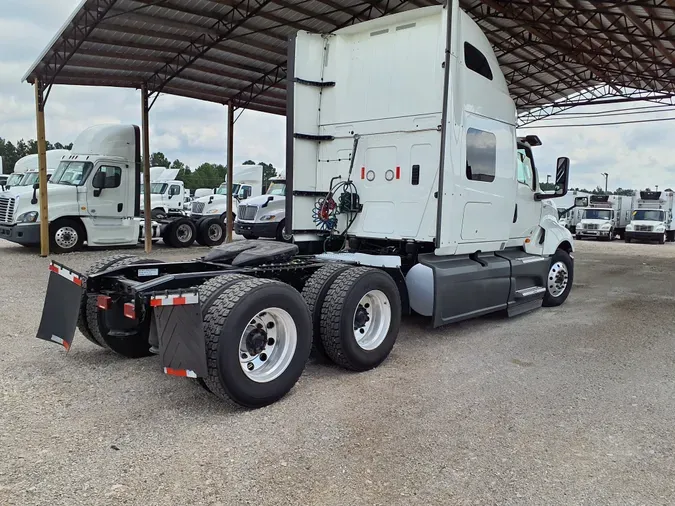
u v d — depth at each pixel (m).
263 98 16.42
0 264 10.44
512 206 6.52
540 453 3.15
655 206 28.23
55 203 12.09
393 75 5.65
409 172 5.55
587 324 6.62
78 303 4.18
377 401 3.91
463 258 6.04
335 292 4.39
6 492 2.55
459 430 3.44
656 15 11.48
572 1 11.31
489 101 5.95
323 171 6.25
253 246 5.06
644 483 2.84
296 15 11.57
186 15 10.81
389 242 5.99
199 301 3.38
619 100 19.61
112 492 2.60
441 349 5.38
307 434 3.32
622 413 3.78
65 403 3.68
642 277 11.48
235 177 24.62
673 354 5.30
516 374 4.61
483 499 2.65
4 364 4.48
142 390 3.97
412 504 2.59
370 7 11.37
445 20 5.21
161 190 22.33
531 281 7.08
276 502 2.57
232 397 3.52
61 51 11.23
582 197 30.62
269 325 3.86
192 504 2.53
